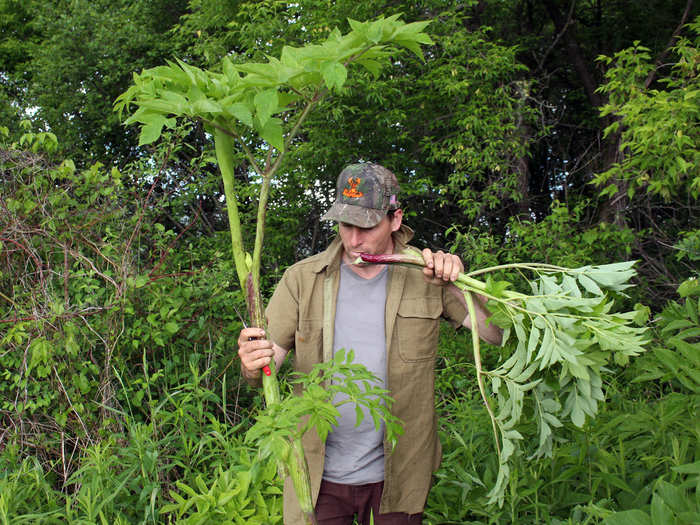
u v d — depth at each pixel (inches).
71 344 132.0
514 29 428.1
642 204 307.1
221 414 165.3
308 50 52.7
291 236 366.3
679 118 198.7
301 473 54.2
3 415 137.8
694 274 267.7
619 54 238.1
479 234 299.4
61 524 99.8
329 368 56.8
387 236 73.3
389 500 70.1
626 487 84.3
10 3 486.3
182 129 189.3
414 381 71.9
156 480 109.0
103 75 410.9
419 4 346.0
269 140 56.3
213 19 372.5
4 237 140.7
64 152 396.5
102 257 158.6
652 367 81.8
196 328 170.6
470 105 331.0
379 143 355.6
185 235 327.9
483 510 93.1
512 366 63.7
